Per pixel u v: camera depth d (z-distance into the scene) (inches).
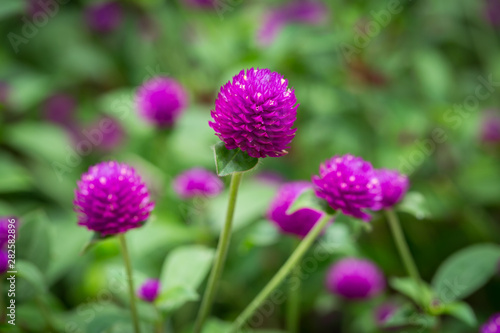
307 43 18.3
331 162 12.5
